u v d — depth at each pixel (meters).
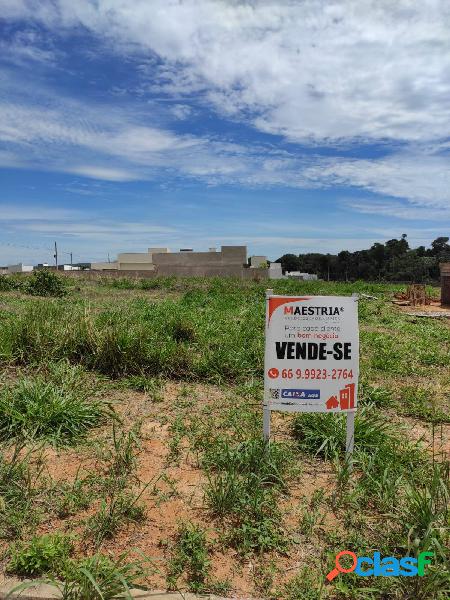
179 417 5.14
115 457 4.02
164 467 4.06
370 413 5.26
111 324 7.72
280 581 2.86
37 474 3.81
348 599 2.74
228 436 4.66
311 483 3.92
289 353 3.85
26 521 3.22
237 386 6.37
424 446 4.68
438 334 11.01
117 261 61.00
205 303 14.88
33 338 6.68
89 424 4.77
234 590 2.77
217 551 3.07
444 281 18.33
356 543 3.15
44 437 4.34
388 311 15.52
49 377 5.87
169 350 6.76
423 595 2.67
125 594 2.57
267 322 3.84
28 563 2.79
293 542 3.18
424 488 3.45
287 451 4.29
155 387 6.07
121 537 3.15
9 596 2.52
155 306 12.87
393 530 3.27
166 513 3.42
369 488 3.74
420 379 7.15
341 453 4.37
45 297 17.03
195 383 6.45
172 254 47.41
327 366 3.86
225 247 47.00
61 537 3.02
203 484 3.78
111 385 6.05
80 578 2.63
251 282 29.25
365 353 8.47
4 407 4.50
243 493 3.51
